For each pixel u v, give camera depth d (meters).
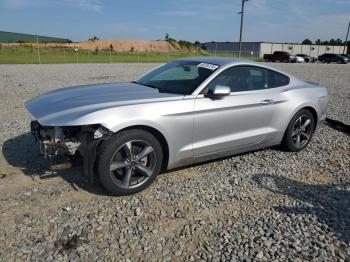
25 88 11.47
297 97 5.18
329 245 3.04
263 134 4.86
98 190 3.88
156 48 72.00
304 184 4.29
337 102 10.23
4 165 4.44
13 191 3.78
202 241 3.04
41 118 3.59
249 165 4.84
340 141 6.16
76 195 3.75
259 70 4.91
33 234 3.03
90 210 3.46
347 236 3.18
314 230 3.26
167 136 3.88
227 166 4.77
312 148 5.73
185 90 4.23
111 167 3.58
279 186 4.20
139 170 3.79
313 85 5.71
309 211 3.60
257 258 2.84
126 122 3.54
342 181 4.42
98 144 3.56
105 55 47.41
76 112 3.52
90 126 3.49
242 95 4.55
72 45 60.88
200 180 4.27
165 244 2.98
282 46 73.75
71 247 2.88
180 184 4.13
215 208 3.61
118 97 3.93
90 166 3.52
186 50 72.62
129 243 2.97
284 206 3.70
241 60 4.81
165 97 3.96
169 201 3.71
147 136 3.72
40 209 3.44
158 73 5.04
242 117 4.53
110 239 3.01
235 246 2.98
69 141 3.57
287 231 3.23
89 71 19.66
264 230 3.24
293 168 4.80
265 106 4.77
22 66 23.47
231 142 4.50
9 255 2.75
